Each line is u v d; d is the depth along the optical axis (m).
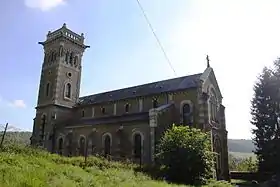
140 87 45.09
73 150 40.47
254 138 43.00
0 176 11.70
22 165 14.79
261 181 37.62
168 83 41.47
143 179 20.19
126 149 34.44
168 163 25.34
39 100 50.03
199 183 24.27
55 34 51.97
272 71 44.84
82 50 54.31
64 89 49.22
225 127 39.66
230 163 67.38
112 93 48.25
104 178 16.55
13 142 21.22
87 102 49.16
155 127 32.06
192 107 35.28
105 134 37.34
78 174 15.61
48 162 18.06
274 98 43.03
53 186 11.99
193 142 25.72
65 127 43.50
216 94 40.41
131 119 36.25
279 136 40.53
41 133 46.75
